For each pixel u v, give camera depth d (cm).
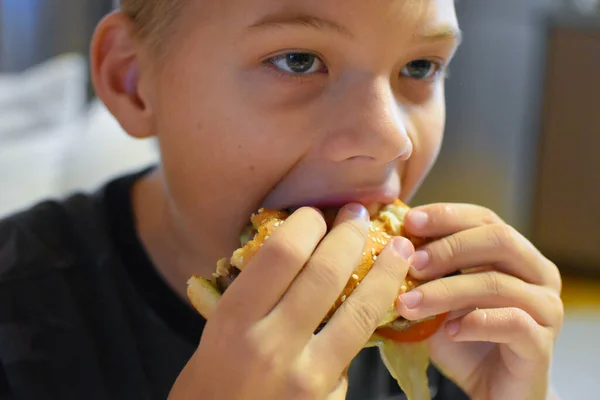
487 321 76
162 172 91
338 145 71
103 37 89
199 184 81
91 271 97
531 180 308
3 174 223
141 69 87
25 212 104
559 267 304
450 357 91
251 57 72
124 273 96
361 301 69
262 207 79
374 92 71
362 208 73
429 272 78
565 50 285
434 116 83
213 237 85
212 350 65
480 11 311
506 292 78
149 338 93
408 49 74
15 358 89
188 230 89
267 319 64
